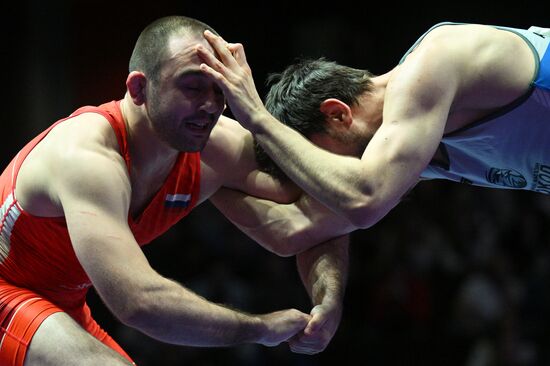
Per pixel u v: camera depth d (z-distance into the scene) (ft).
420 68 21.63
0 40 63.77
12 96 63.82
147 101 21.07
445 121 21.76
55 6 64.69
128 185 21.09
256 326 22.03
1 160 63.46
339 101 23.38
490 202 58.34
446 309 52.44
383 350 50.98
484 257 54.08
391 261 53.93
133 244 20.21
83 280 23.40
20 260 22.45
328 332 24.41
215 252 54.54
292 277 53.52
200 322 20.59
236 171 25.31
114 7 65.46
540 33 22.85
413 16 67.77
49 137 21.72
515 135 22.66
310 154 21.83
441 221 57.06
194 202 24.07
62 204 20.53
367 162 21.36
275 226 25.79
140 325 19.98
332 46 66.18
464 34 22.29
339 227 25.79
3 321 21.79
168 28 20.89
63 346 20.80
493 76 21.94
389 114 21.68
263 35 67.46
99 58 65.41
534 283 53.01
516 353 49.96
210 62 20.95
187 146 21.21
